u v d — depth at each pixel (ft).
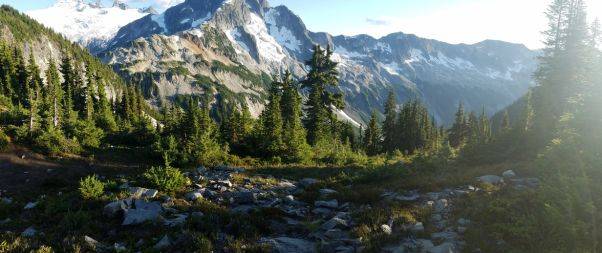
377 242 31.83
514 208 35.94
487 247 29.89
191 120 116.88
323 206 47.39
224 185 60.44
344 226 36.96
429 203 43.47
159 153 100.07
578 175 37.24
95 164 93.09
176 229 36.27
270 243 32.68
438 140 234.58
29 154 94.99
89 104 254.47
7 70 253.44
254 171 81.15
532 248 29.12
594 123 41.42
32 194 62.44
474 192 46.09
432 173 68.18
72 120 133.39
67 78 278.26
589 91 44.32
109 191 53.36
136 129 144.05
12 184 70.85
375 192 50.93
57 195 58.44
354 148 216.74
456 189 50.57
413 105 252.83
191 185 59.16
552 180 36.58
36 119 110.01
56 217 40.93
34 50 458.09
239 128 126.52
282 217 41.96
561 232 29.43
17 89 248.32
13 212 46.19
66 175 80.59
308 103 171.32
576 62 97.66
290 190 60.49
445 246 29.76
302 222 40.70
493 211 36.24
